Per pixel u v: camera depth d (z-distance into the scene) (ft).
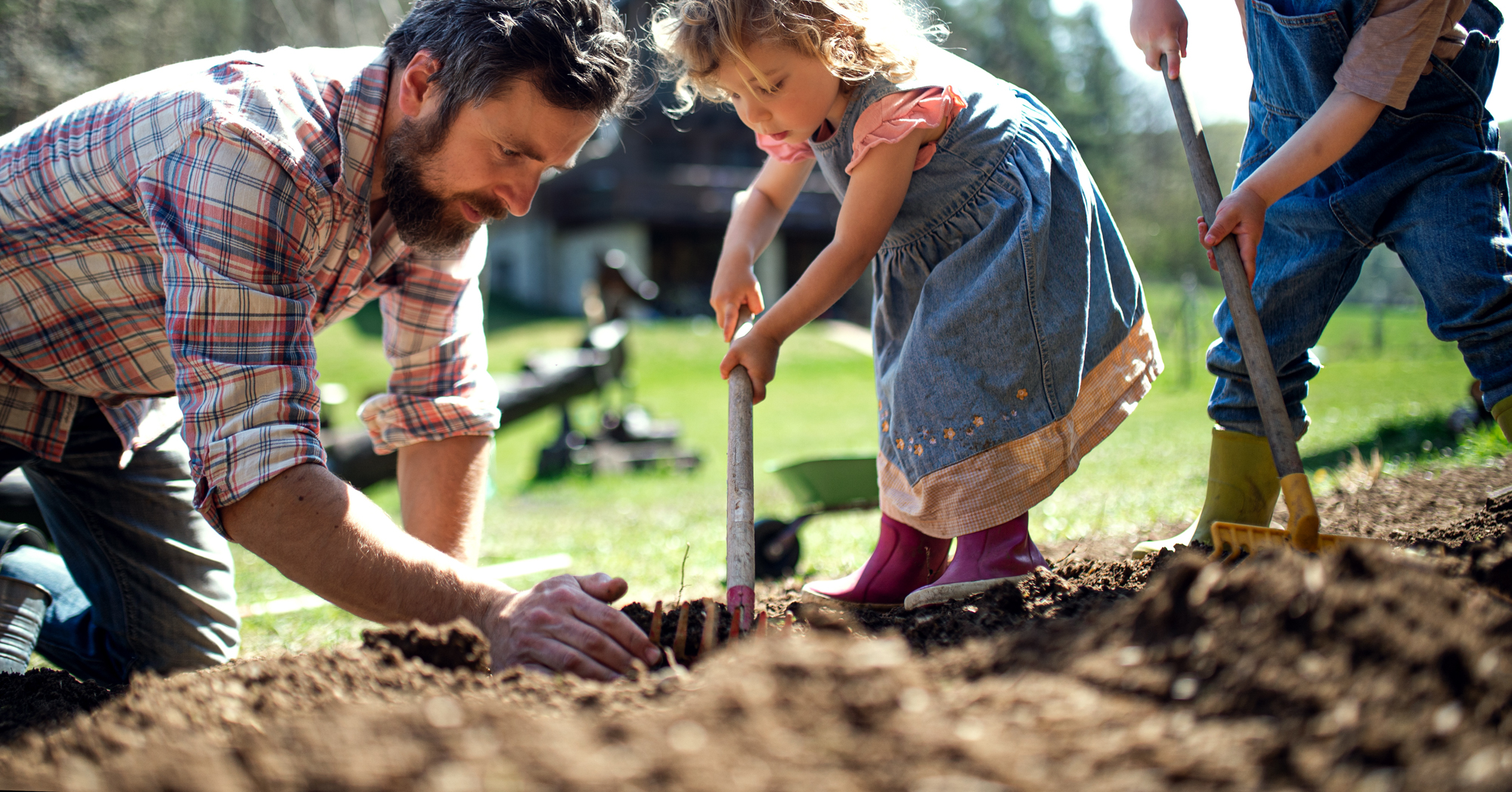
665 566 14.57
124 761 3.60
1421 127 7.84
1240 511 8.64
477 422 8.44
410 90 6.91
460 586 5.75
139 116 6.73
